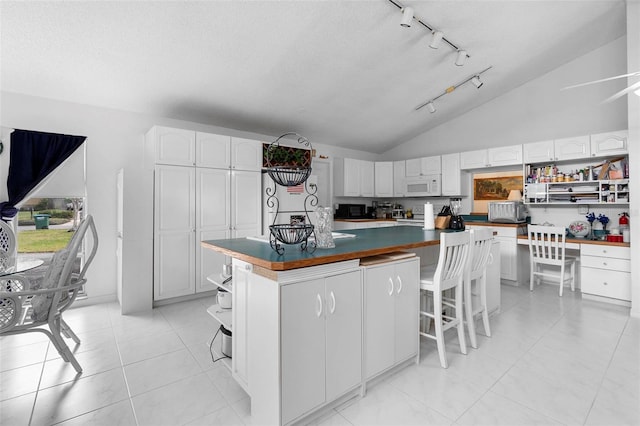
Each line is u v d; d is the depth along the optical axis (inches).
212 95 143.4
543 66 167.5
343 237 101.3
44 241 129.5
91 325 113.9
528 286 169.8
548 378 78.1
